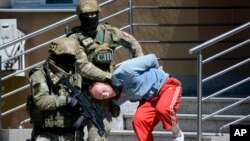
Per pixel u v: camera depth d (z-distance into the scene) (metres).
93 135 18.19
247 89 25.17
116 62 25.56
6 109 25.92
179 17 25.39
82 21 18.70
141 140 19.27
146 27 25.48
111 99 18.66
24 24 26.00
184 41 24.44
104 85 18.33
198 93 20.28
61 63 17.39
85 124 17.73
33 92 17.19
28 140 17.55
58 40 17.61
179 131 19.34
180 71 25.30
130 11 23.61
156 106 19.22
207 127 21.95
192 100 22.67
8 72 25.53
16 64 25.44
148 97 19.30
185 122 22.17
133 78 19.05
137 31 25.52
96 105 18.44
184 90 25.20
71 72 17.55
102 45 18.70
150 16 25.52
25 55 25.88
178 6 25.28
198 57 20.25
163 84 19.25
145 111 19.30
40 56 25.91
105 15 25.66
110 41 18.97
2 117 23.86
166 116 19.08
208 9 25.33
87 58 18.66
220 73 20.91
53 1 26.44
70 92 17.38
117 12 25.22
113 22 25.67
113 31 19.06
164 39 25.42
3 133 22.52
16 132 22.53
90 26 18.69
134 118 19.38
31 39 25.97
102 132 17.67
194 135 21.30
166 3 25.44
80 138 17.61
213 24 24.30
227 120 21.78
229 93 25.20
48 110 17.17
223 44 25.39
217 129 21.88
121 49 25.53
